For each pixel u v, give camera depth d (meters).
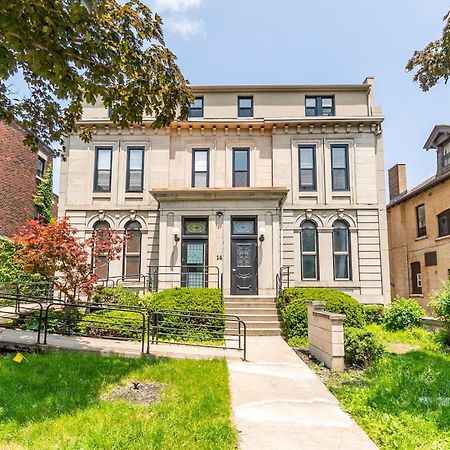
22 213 20.80
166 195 15.83
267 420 5.36
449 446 4.41
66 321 10.71
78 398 5.79
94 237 13.27
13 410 5.25
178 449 4.30
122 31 7.23
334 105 18.17
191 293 12.36
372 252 17.00
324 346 8.65
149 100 8.65
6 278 16.30
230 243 15.81
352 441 4.70
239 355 9.25
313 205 17.30
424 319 13.39
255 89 18.23
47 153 23.75
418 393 6.39
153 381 6.91
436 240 19.22
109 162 17.75
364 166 17.50
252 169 17.70
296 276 16.83
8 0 5.49
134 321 10.52
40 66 6.64
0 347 8.70
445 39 8.43
